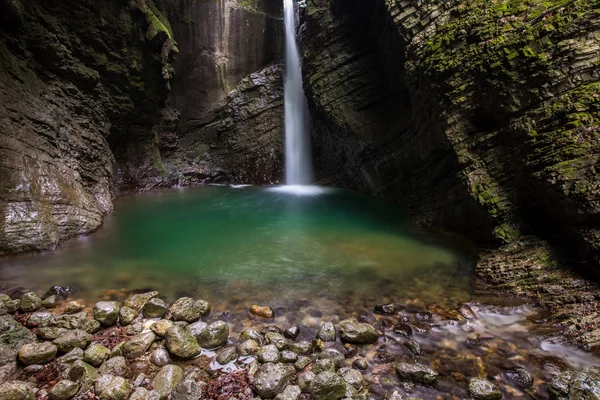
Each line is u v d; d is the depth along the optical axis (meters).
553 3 7.14
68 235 9.23
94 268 7.39
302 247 8.98
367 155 14.38
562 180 6.30
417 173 11.67
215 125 21.53
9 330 4.72
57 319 5.09
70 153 11.80
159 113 19.41
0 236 7.58
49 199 9.20
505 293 6.32
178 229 10.86
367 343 4.89
